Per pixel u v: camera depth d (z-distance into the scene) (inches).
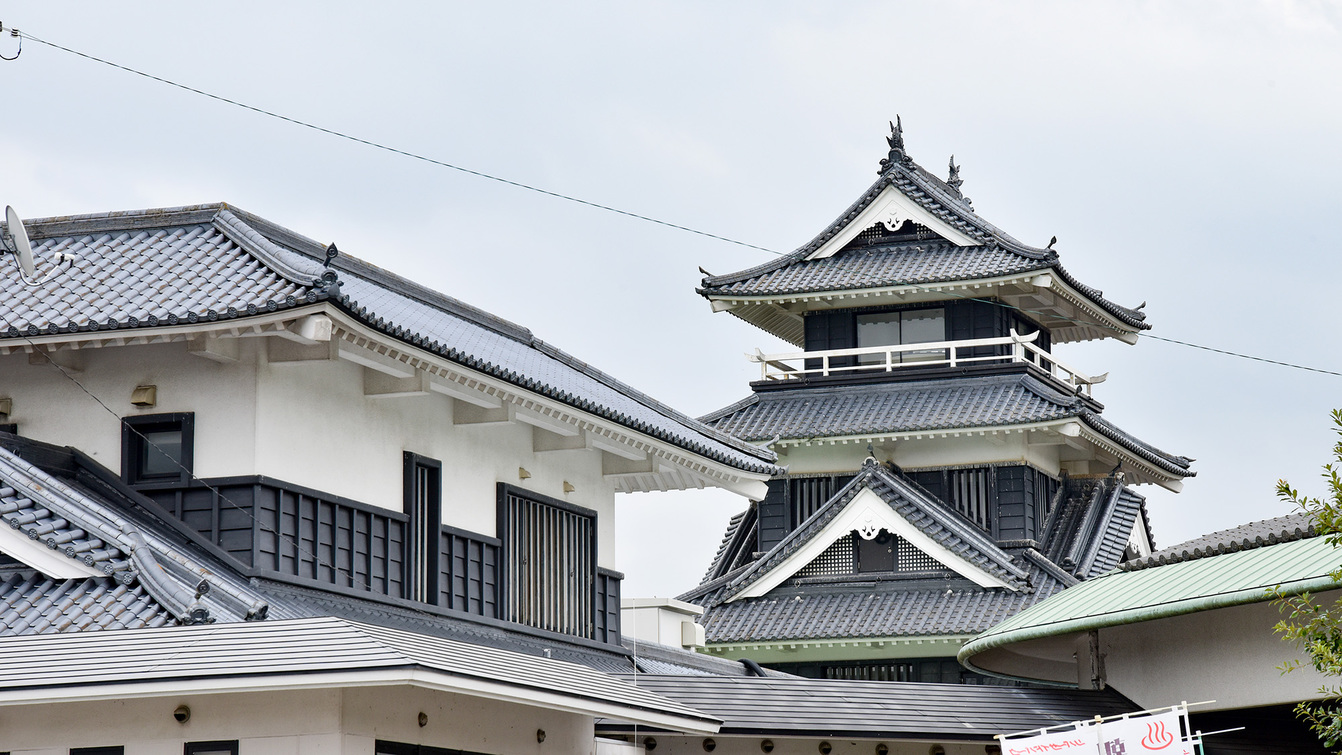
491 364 717.3
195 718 558.6
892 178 1485.0
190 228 724.7
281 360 653.3
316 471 676.1
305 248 789.9
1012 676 975.6
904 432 1407.5
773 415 1477.6
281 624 548.4
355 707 559.2
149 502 647.1
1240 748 812.6
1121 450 1481.3
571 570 864.9
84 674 521.0
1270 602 746.8
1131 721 641.6
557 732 697.0
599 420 800.3
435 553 746.8
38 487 605.3
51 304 659.4
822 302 1502.2
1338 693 601.0
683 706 703.7
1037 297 1465.3
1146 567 856.3
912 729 775.1
